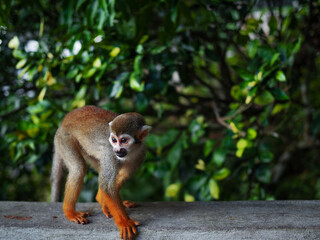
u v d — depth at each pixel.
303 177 7.42
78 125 4.05
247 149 4.54
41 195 7.06
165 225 3.33
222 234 3.20
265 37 5.07
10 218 3.60
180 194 6.55
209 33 5.41
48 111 4.97
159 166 5.32
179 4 4.25
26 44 5.88
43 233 3.34
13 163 5.47
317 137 6.85
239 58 6.22
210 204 3.96
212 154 5.40
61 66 4.86
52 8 5.76
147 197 7.36
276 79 4.31
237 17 4.94
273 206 3.83
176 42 5.18
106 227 3.36
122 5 4.27
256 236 3.19
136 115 3.71
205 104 6.77
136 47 4.67
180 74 5.11
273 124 6.04
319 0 5.02
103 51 4.53
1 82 5.86
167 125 7.25
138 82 4.46
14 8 5.58
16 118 5.86
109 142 3.59
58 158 4.36
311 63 5.77
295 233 3.18
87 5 4.53
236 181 6.40
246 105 4.59
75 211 3.68
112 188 3.46
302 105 6.00
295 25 5.04
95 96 5.03
